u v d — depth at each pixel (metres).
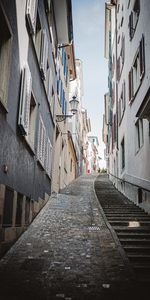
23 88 9.27
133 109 16.00
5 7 7.36
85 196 18.28
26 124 9.54
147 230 10.03
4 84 7.55
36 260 7.45
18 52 8.91
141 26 14.30
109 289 5.91
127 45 18.59
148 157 12.50
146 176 12.82
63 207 14.26
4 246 7.66
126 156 18.11
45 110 14.81
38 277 6.43
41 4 13.06
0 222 7.22
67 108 25.98
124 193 18.64
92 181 30.67
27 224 10.58
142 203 13.45
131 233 9.80
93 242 9.08
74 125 36.62
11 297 5.47
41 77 13.27
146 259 7.82
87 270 6.90
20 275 6.52
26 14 9.84
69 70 27.50
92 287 6.00
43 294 5.62
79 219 11.93
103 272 6.80
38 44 12.91
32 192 11.54
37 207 12.58
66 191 21.25
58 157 21.23
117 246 8.56
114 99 26.22
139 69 14.78
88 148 77.38
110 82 30.78
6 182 7.81
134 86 16.09
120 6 22.92
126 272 6.79
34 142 11.82
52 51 16.91
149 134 12.45
